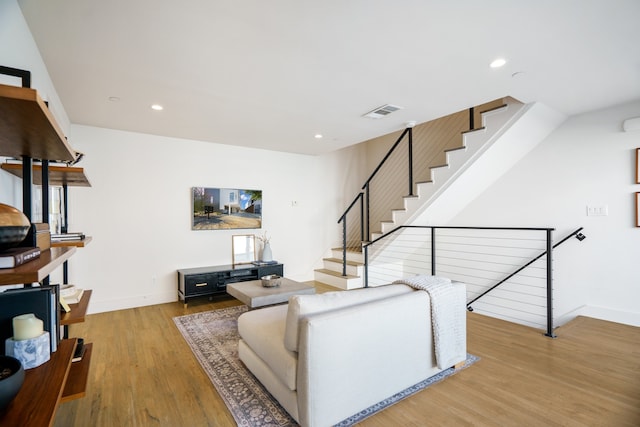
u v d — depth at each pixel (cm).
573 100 313
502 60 229
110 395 213
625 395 207
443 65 236
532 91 288
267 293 333
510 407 196
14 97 70
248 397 210
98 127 390
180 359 265
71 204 377
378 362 190
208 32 191
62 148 120
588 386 218
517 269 412
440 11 172
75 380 162
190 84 266
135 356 270
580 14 175
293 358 178
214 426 183
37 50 206
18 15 166
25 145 115
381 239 491
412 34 195
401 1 163
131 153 412
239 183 499
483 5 167
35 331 108
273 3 164
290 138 452
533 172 396
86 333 322
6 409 84
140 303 419
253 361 227
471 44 207
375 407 196
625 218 328
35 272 80
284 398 186
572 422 181
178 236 446
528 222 401
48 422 79
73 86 266
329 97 298
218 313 389
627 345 282
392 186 614
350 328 177
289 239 555
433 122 538
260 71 244
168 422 186
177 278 443
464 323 243
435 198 399
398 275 565
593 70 246
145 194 422
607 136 339
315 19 179
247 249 507
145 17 175
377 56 222
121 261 407
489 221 440
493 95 296
